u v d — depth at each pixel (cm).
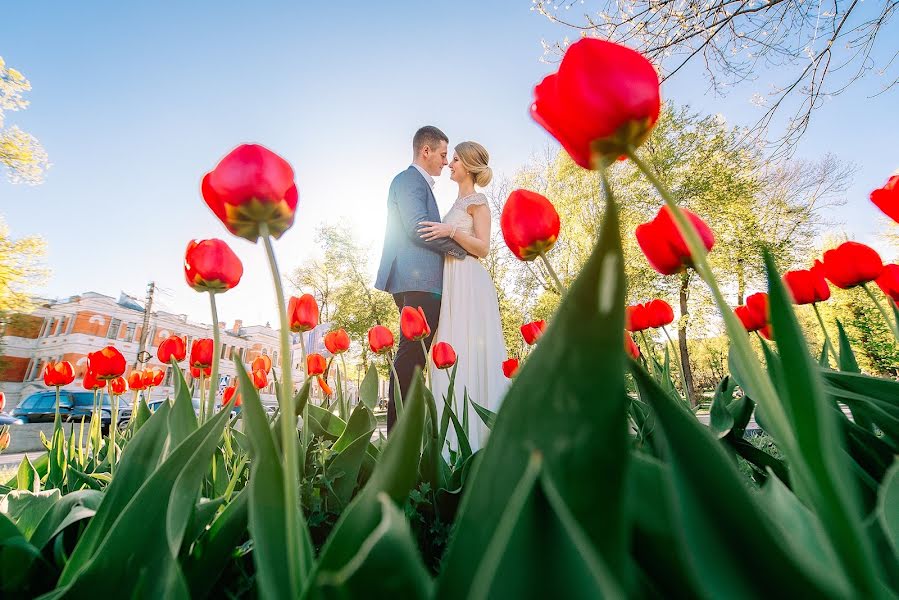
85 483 150
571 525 27
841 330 133
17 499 99
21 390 3005
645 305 185
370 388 169
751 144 496
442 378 294
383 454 48
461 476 128
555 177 1812
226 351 3662
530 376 34
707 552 34
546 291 1759
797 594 32
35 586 75
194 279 96
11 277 1409
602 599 28
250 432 53
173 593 52
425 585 32
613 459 30
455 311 313
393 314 2192
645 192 1578
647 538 42
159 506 62
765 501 55
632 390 171
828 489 34
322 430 156
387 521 32
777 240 1584
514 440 33
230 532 74
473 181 367
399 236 330
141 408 195
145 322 1975
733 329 40
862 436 94
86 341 2980
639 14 439
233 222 56
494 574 31
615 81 44
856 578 32
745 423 125
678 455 38
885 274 126
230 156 55
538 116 53
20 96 1301
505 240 95
